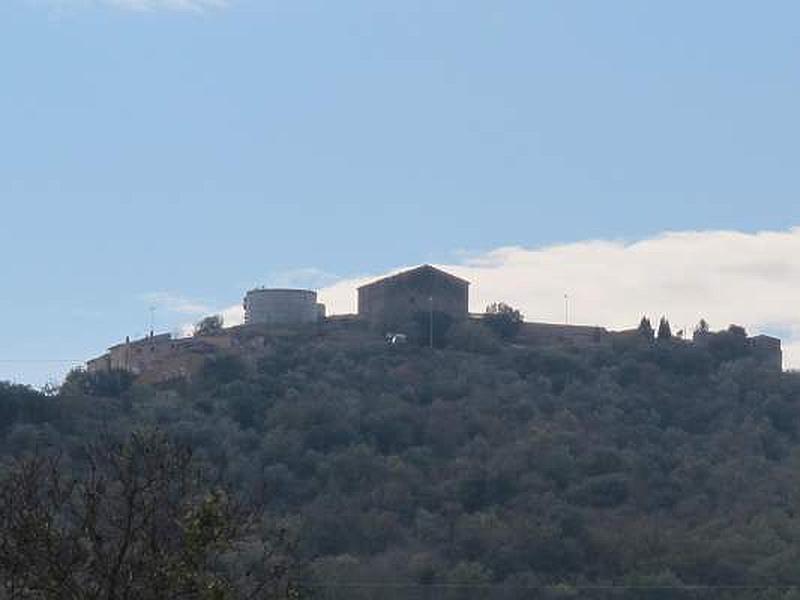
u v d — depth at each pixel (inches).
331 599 5162.4
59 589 1705.2
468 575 7096.5
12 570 1711.4
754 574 7357.3
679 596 7135.8
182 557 1708.9
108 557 1731.1
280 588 1846.7
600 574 7588.6
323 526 7637.8
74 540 1738.4
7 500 1749.5
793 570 7337.6
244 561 1870.1
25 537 1720.0
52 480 1841.8
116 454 1919.3
